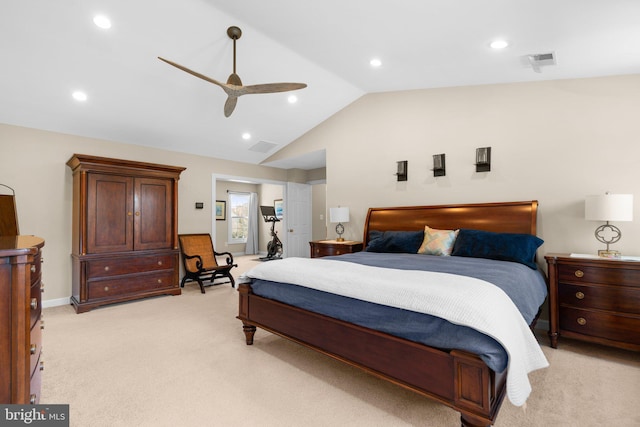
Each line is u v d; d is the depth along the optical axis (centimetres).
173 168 455
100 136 443
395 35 270
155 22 279
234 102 311
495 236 313
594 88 306
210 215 575
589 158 307
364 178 471
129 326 328
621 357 252
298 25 275
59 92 347
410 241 372
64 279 414
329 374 226
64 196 416
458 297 160
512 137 350
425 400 193
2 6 244
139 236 429
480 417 142
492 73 328
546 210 329
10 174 378
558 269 273
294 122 511
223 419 175
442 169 395
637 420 171
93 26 275
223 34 298
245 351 266
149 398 196
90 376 224
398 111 438
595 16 204
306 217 748
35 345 140
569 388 204
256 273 270
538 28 228
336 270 230
